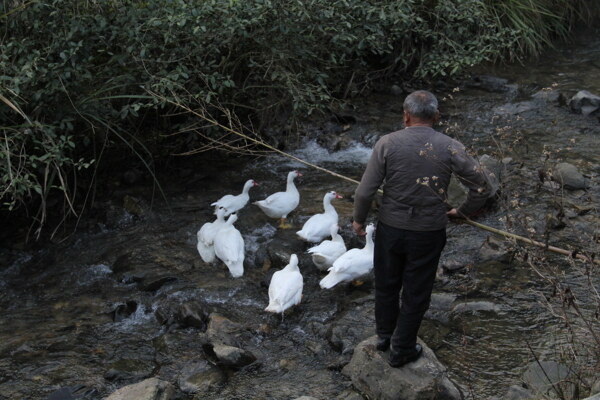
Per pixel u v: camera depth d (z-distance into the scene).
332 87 9.45
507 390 4.39
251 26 7.20
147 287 5.73
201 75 6.73
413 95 3.97
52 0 6.19
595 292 4.39
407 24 8.42
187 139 7.84
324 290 5.66
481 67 10.68
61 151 5.95
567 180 7.05
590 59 11.05
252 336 5.08
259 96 8.01
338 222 6.55
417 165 3.86
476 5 9.37
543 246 4.45
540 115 9.05
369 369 4.42
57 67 6.01
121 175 7.58
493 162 7.28
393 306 4.30
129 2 6.64
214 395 4.51
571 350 4.54
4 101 5.57
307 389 4.53
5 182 5.75
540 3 11.49
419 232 3.91
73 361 4.93
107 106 6.77
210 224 6.20
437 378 4.29
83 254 6.36
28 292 5.86
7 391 4.62
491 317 5.17
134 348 5.07
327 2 7.50
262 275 5.90
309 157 8.18
